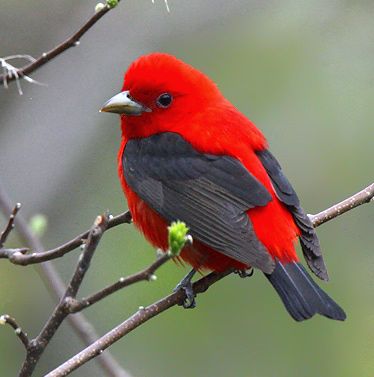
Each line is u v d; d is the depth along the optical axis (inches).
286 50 613.6
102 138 602.9
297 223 418.6
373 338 560.4
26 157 593.3
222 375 560.4
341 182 586.9
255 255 399.2
